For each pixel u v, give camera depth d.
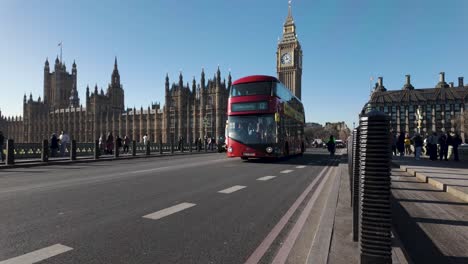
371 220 2.77
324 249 3.59
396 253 3.51
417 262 3.60
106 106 119.25
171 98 96.19
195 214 5.73
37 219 5.24
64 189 8.27
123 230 4.71
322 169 14.33
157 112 98.38
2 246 3.95
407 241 4.32
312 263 3.22
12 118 142.75
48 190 8.10
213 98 87.69
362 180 2.86
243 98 17.44
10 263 3.42
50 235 4.42
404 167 13.62
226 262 3.56
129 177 10.87
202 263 3.52
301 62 140.12
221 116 86.25
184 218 5.44
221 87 86.88
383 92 115.19
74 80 155.25
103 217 5.43
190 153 32.84
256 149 16.78
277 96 17.34
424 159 19.84
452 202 6.93
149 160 20.91
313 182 10.06
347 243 3.80
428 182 9.82
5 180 10.16
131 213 5.72
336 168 14.88
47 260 3.54
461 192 7.24
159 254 3.77
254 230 4.82
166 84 96.44
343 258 3.30
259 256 3.76
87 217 5.41
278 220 5.42
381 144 2.80
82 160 19.03
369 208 2.79
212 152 37.06
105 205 6.35
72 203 6.52
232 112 17.64
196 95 96.88
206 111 88.56
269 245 4.16
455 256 3.78
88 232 4.58
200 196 7.42
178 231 4.71
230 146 17.42
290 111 21.39
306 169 14.31
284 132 18.80
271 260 3.64
